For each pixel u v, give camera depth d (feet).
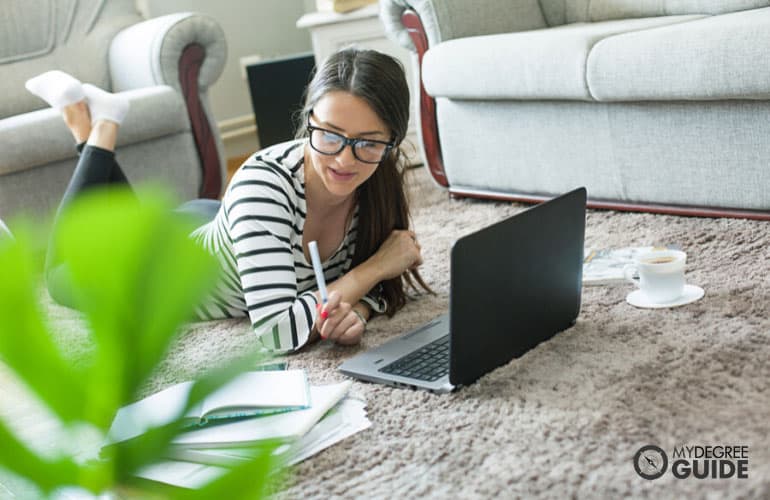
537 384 5.02
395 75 5.82
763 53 7.16
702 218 8.18
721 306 5.83
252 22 16.56
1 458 0.83
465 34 10.11
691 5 9.84
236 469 0.87
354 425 4.79
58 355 0.76
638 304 6.03
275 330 5.88
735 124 7.79
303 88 14.73
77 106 8.62
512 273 5.23
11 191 10.27
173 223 0.74
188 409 0.85
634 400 4.68
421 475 4.27
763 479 3.81
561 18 11.02
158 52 11.55
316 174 6.18
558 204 5.51
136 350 0.75
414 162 12.75
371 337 6.25
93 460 0.91
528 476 4.10
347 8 12.78
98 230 0.71
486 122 9.78
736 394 4.62
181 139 11.69
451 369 4.96
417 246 6.68
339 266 6.84
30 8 12.21
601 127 8.75
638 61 7.95
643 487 3.88
